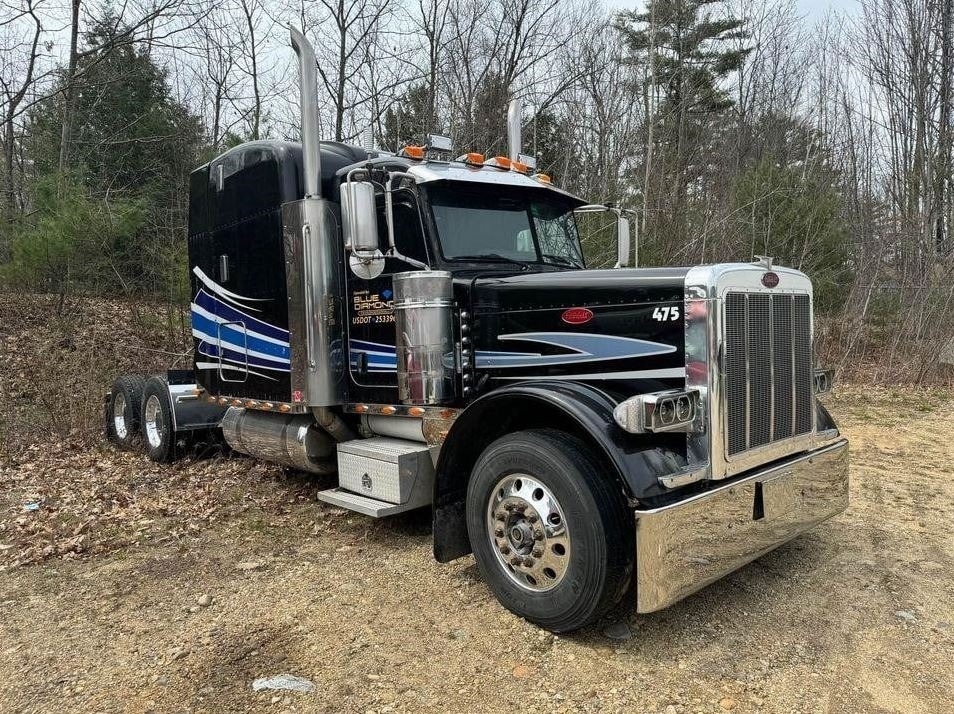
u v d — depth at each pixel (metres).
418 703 2.90
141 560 4.51
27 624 3.66
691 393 3.35
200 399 6.84
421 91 19.11
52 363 10.30
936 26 17.36
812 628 3.49
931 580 4.05
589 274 3.92
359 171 4.31
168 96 20.39
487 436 4.01
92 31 18.64
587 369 3.81
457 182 4.57
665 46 23.42
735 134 20.22
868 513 5.29
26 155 18.17
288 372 5.29
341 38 18.78
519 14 19.67
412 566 4.32
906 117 17.38
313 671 3.15
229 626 3.59
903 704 2.86
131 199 13.77
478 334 4.30
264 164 5.41
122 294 13.66
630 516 3.25
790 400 3.84
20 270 11.86
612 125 17.77
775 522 3.72
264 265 5.45
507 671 3.13
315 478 6.28
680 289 3.47
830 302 13.99
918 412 9.43
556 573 3.36
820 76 19.36
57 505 5.64
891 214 15.62
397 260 4.57
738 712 2.81
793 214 13.97
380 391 4.78
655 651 3.28
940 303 12.40
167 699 2.95
